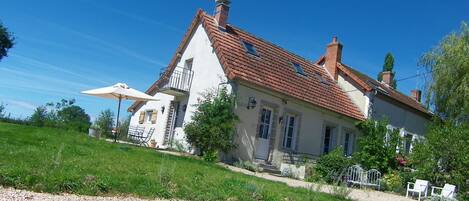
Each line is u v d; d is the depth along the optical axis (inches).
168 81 915.4
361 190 645.9
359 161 794.2
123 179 330.6
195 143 722.2
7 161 320.8
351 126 943.0
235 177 448.8
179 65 906.7
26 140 450.6
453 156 689.0
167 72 937.5
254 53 853.2
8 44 1338.6
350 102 993.5
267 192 382.6
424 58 948.0
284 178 644.1
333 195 471.2
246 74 767.1
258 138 772.0
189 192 341.1
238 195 357.1
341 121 924.6
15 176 289.6
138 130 999.6
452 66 903.1
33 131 555.8
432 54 941.8
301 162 810.8
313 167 734.5
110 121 1045.8
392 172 772.0
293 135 830.5
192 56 866.8
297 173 717.3
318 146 871.1
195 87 828.6
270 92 783.1
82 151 425.7
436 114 938.7
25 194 270.4
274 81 813.2
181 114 854.5
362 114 979.3
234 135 728.3
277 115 796.6
